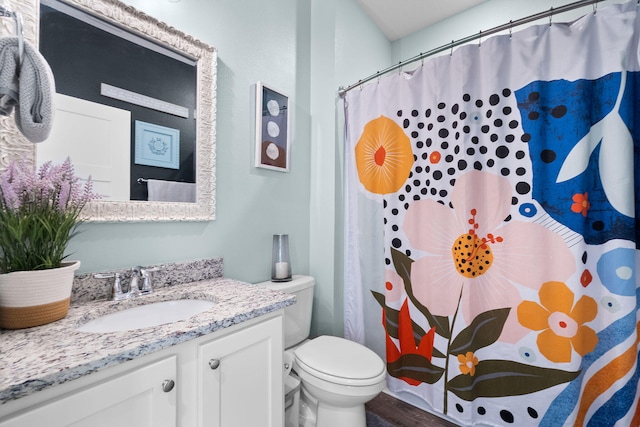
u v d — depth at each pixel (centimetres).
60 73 87
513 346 122
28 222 70
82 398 54
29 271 69
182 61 116
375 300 166
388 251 159
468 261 131
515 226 121
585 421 109
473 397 130
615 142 101
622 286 100
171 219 112
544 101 115
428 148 145
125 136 101
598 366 106
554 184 113
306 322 153
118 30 99
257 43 149
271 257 157
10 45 64
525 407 119
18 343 61
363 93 170
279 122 159
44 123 67
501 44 124
